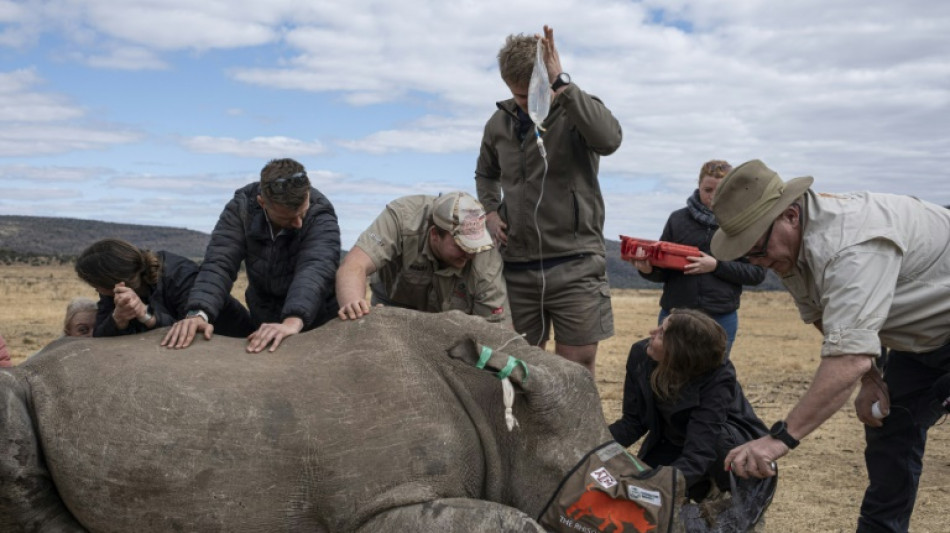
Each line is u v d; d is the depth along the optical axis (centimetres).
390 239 589
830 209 488
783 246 497
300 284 530
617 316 3456
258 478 442
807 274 500
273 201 532
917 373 578
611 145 657
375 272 631
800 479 855
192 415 446
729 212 497
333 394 457
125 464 443
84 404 454
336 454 444
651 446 609
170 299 557
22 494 451
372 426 451
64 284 5059
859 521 618
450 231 570
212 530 445
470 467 462
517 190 690
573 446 461
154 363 466
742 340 2475
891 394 590
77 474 448
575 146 674
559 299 695
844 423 1135
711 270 736
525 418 463
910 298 502
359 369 468
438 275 597
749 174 492
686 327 546
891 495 600
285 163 539
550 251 688
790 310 4503
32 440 452
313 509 447
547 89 627
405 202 603
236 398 450
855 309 466
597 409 478
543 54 646
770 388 1467
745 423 583
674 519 447
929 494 803
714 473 568
